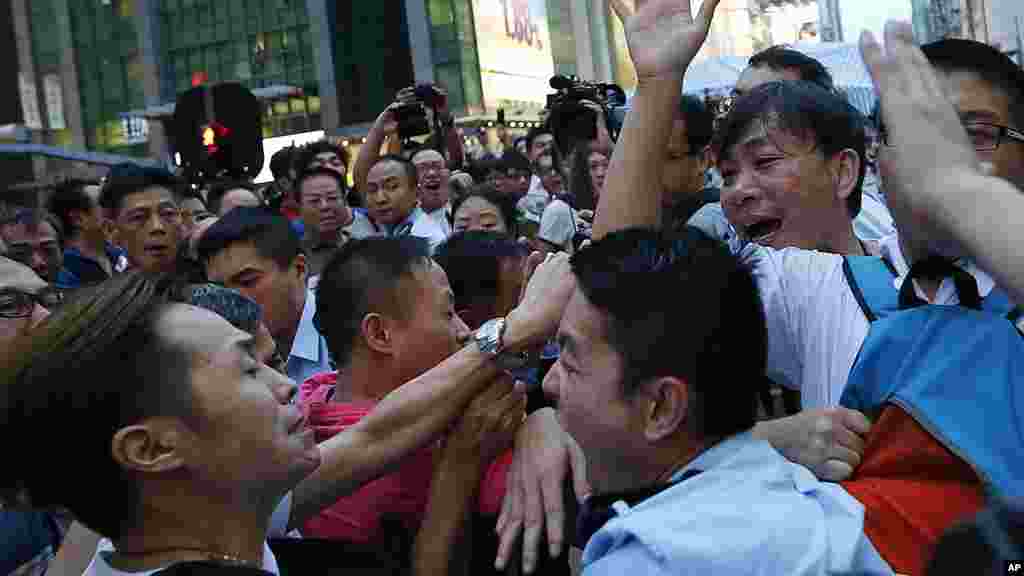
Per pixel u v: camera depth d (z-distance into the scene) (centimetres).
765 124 196
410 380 206
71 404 129
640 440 137
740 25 4875
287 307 279
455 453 187
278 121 3994
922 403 145
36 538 213
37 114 4122
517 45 4388
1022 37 1340
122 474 133
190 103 1021
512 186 723
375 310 206
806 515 127
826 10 2423
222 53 4122
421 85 589
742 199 199
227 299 193
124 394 131
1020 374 146
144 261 409
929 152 103
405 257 209
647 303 133
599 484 143
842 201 199
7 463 132
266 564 146
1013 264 93
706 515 126
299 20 4009
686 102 312
